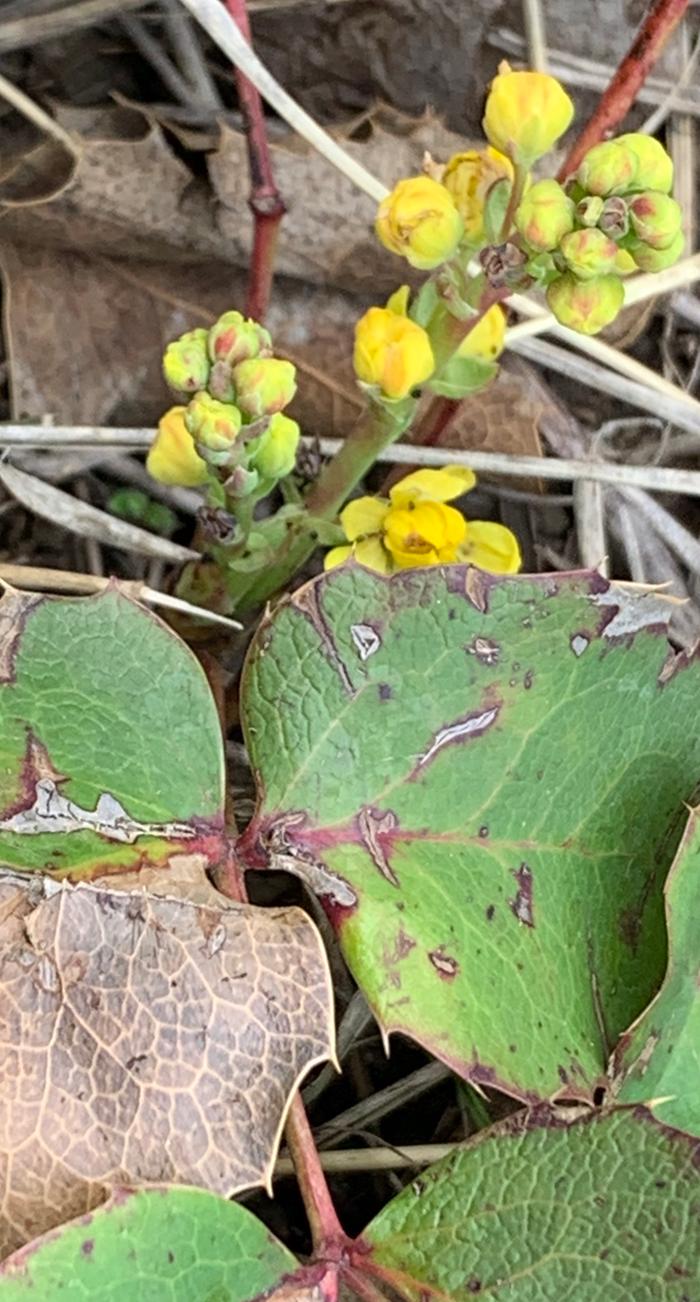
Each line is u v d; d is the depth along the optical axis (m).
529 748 0.15
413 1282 0.14
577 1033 0.14
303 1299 0.13
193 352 0.15
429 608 0.14
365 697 0.15
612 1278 0.13
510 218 0.15
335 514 0.17
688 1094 0.14
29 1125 0.13
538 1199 0.13
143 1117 0.13
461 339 0.15
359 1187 0.17
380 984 0.14
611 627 0.15
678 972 0.14
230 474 0.15
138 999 0.14
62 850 0.14
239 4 0.17
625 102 0.16
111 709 0.14
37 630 0.14
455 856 0.15
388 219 0.15
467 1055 0.14
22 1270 0.12
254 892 0.17
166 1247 0.13
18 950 0.14
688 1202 0.13
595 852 0.15
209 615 0.17
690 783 0.15
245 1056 0.14
